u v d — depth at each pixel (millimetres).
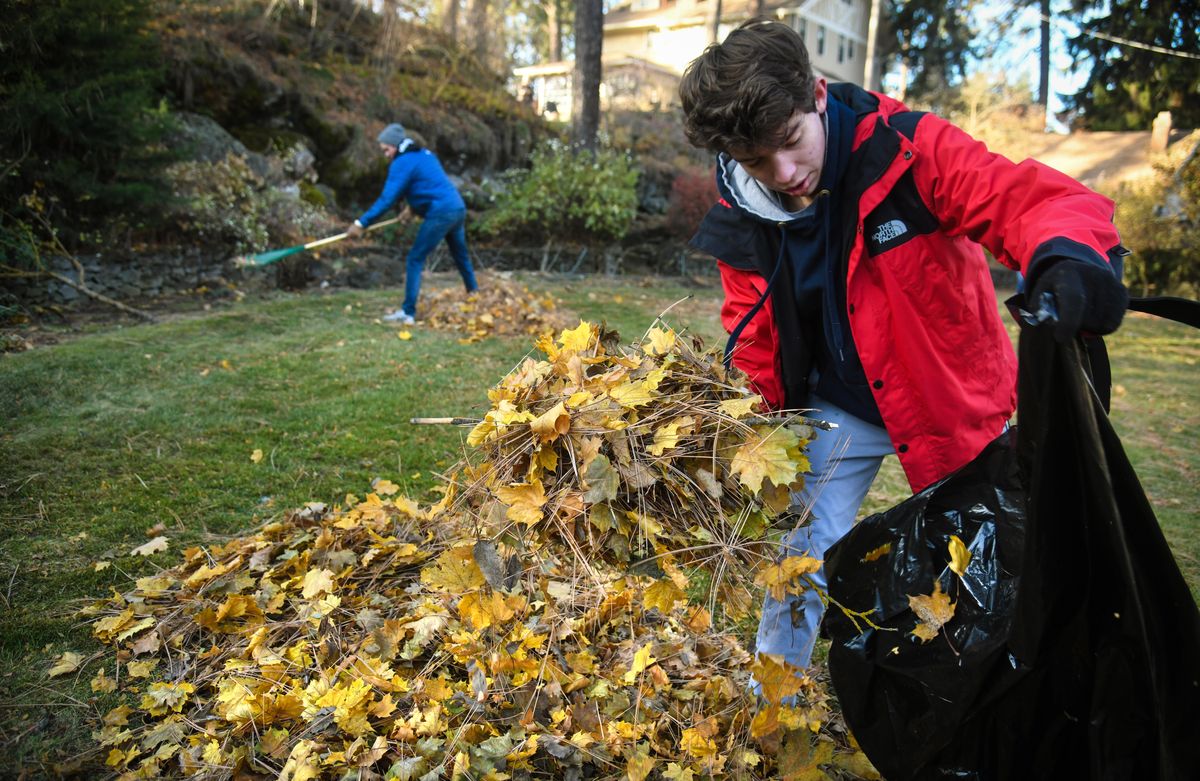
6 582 2588
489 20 16688
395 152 6613
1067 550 1402
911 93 34688
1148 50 25078
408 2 13758
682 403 1775
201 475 3461
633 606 2543
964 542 1649
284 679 2113
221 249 7707
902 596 1678
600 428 1687
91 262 6750
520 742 1879
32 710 2045
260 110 9797
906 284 1729
